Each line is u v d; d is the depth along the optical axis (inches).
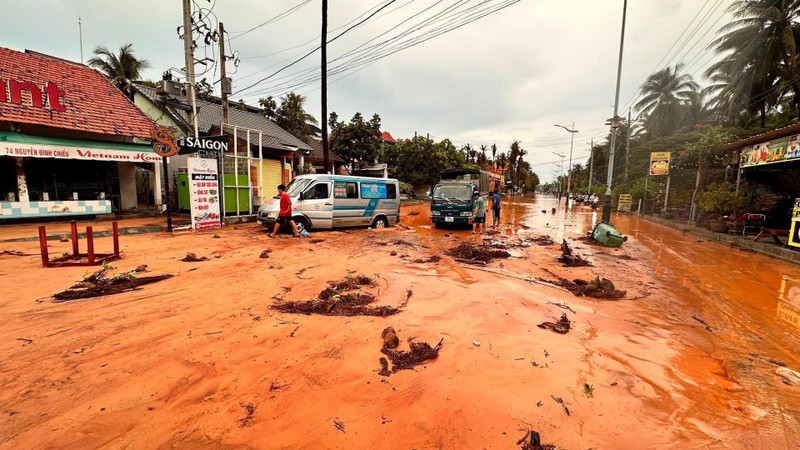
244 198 599.2
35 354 137.3
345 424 102.6
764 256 412.8
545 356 148.9
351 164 1293.1
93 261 275.1
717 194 574.6
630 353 156.6
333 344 152.8
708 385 133.0
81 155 511.2
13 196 492.4
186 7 568.7
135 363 132.5
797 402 122.7
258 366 133.0
